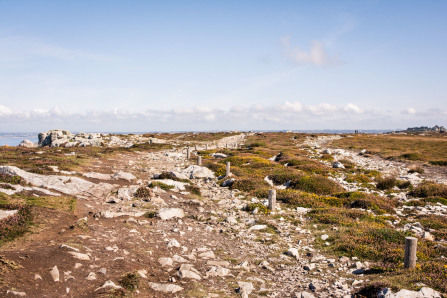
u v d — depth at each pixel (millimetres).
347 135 133375
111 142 77062
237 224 15203
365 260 10523
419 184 29156
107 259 8734
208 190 23750
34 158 28156
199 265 9797
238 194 22453
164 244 11430
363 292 7883
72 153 39531
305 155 54594
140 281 7672
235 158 38406
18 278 6512
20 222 9914
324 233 13789
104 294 6633
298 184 25500
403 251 10438
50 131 77375
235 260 10547
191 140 103000
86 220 11828
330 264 10227
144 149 58656
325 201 20438
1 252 7578
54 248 8547
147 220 14609
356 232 13258
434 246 11648
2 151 35562
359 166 43938
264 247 12094
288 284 8797
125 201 17797
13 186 15531
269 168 32688
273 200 17953
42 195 15344
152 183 22359
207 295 7590
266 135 123688
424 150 65375
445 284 7676
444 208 20312
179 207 18094
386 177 29578
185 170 29953
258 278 9086
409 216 18438
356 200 20172
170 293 7484
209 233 13609
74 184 18688
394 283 7855
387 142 89188
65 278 7051
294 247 12109
